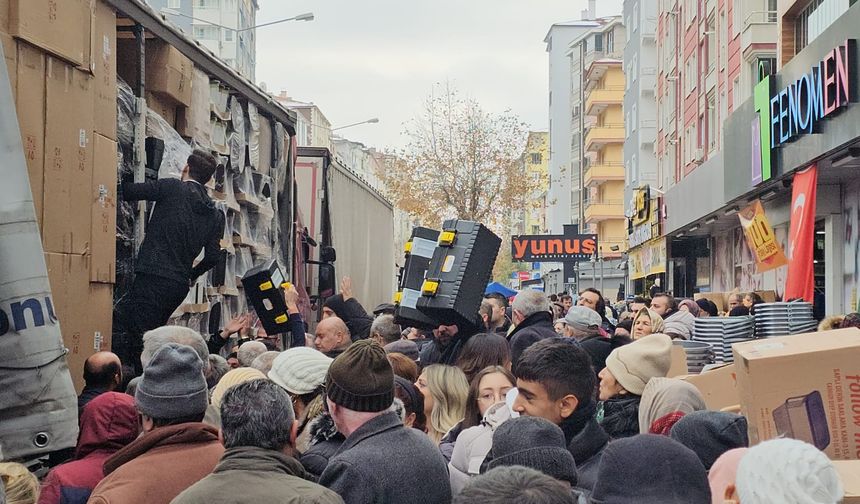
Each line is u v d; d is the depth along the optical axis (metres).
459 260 8.39
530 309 8.82
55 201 6.37
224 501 3.72
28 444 5.33
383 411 4.43
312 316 16.56
